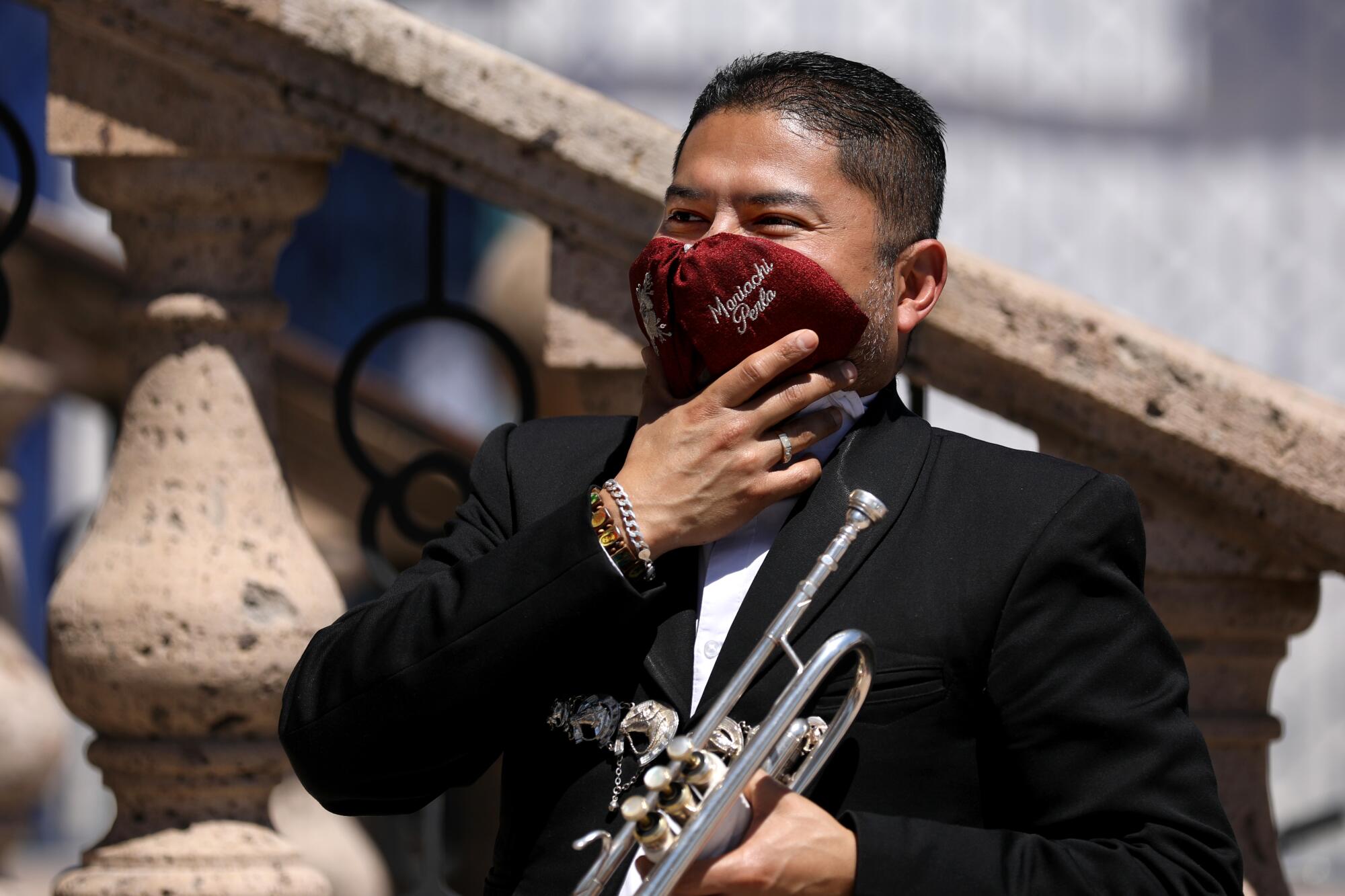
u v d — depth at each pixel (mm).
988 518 7871
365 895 17969
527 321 21500
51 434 28094
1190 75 28516
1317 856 25891
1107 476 8023
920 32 28281
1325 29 28469
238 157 11523
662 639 7840
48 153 11609
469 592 7762
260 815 11430
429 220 12141
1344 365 28609
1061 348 11461
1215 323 28672
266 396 11773
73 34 11539
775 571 7840
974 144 28422
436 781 8086
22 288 21812
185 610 10953
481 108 11477
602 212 11688
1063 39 28391
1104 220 28578
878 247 8203
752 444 7738
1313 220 28625
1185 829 7324
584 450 8828
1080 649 7555
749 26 28250
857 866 7043
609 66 28234
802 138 8070
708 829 6840
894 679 7547
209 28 11305
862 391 8477
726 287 7773
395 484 12305
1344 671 27500
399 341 30781
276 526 11453
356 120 11633
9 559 19047
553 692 7965
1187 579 11875
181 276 11562
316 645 8375
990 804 7691
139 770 11164
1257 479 11477
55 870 22703
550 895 7598
